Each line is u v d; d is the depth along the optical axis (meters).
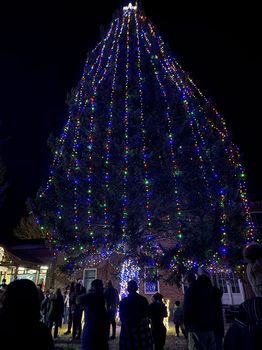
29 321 1.61
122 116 12.63
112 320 8.62
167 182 11.05
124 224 10.18
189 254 9.77
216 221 10.31
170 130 12.23
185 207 11.10
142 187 10.69
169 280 9.98
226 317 11.85
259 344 1.13
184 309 4.13
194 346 3.92
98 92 14.12
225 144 13.16
